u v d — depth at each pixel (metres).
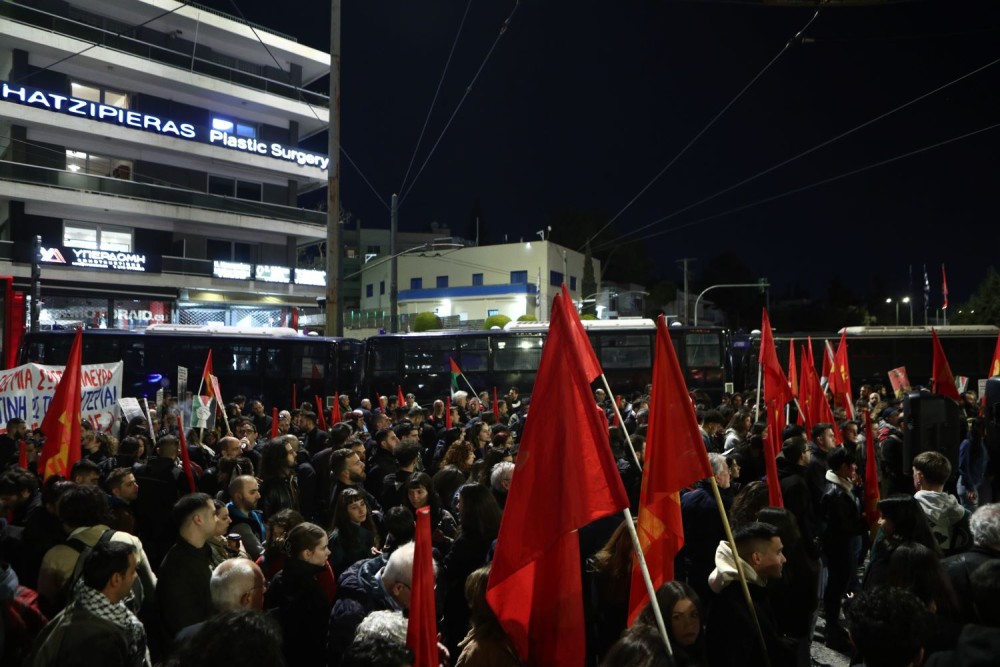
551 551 3.53
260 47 36.19
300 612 4.24
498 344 23.67
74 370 7.18
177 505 4.64
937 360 10.94
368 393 23.72
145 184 32.72
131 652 3.60
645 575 3.27
